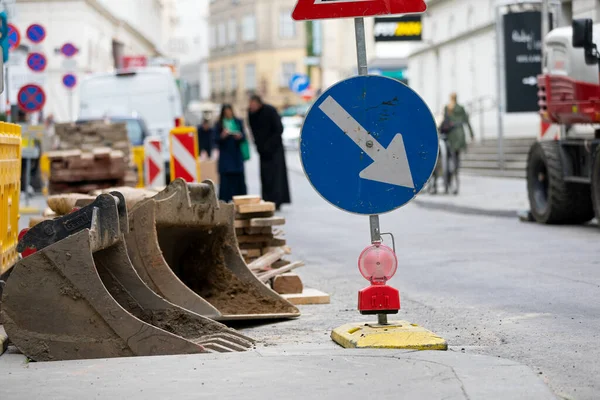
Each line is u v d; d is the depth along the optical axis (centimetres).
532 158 2406
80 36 8344
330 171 1009
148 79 3975
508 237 2125
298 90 8462
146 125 3906
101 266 1031
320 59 12119
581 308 1218
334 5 1019
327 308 1288
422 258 1800
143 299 1031
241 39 15812
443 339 982
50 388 818
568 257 1720
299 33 15250
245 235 1429
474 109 5853
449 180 3578
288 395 778
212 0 16875
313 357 923
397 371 852
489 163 4691
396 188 1012
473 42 6025
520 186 3819
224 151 3091
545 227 2325
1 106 3491
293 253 1981
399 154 1011
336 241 2211
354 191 1012
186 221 1144
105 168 2678
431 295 1365
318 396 773
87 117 3847
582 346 996
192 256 1238
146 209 1103
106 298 948
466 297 1336
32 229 967
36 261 949
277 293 1236
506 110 4128
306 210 3198
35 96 3341
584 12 4231
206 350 959
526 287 1399
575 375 874
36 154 3319
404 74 8875
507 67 4109
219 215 1202
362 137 1009
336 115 1008
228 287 1210
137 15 11450
